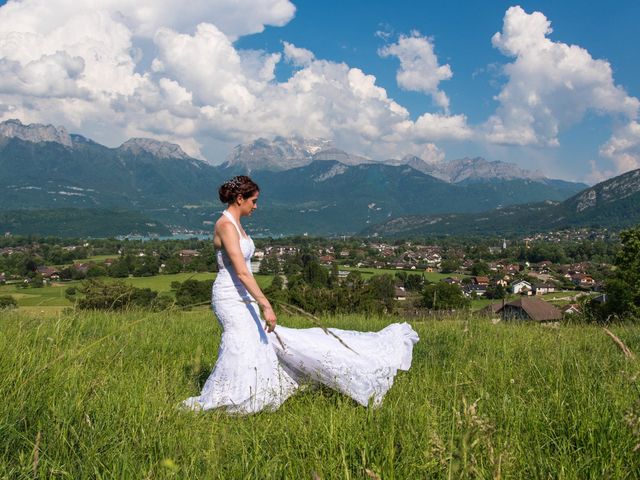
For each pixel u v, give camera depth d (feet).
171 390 13.19
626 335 26.32
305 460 9.09
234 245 14.32
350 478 8.39
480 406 11.86
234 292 14.57
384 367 15.44
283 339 15.05
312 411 12.05
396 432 10.22
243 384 13.91
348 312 44.24
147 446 9.31
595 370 15.65
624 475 8.57
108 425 9.95
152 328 24.88
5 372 11.57
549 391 13.34
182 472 8.44
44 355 13.73
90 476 8.38
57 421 9.70
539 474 8.91
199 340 22.41
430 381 15.30
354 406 14.14
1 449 8.92
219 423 11.77
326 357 14.85
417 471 8.61
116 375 13.78
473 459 7.77
